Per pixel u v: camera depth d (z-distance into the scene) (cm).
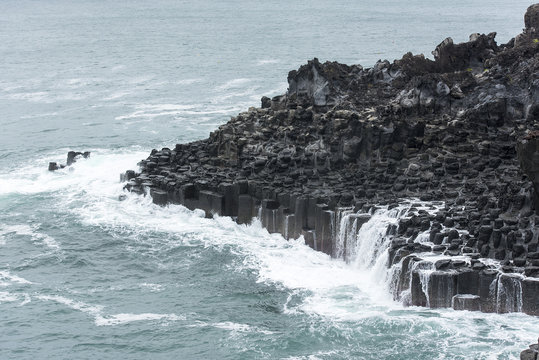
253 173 12962
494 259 9975
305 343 9369
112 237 12331
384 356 9025
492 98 12669
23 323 10038
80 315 10200
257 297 10450
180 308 10288
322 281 10762
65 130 18938
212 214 12750
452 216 10788
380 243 10750
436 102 13062
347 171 12650
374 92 14150
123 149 16862
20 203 13738
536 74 12538
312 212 11806
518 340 9038
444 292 9756
